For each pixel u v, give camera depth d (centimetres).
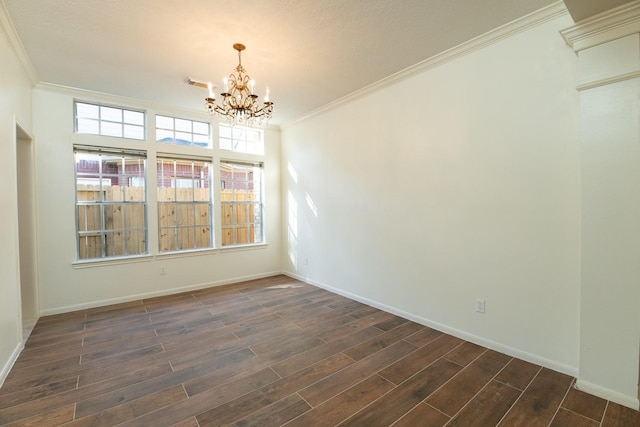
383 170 356
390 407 191
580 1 173
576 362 218
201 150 461
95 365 242
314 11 222
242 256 501
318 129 452
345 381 219
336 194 424
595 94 196
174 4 212
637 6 173
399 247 341
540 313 235
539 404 192
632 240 185
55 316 347
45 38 254
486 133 263
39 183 348
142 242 420
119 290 396
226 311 363
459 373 228
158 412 187
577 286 217
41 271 349
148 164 417
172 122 441
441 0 211
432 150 304
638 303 184
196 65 304
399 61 301
